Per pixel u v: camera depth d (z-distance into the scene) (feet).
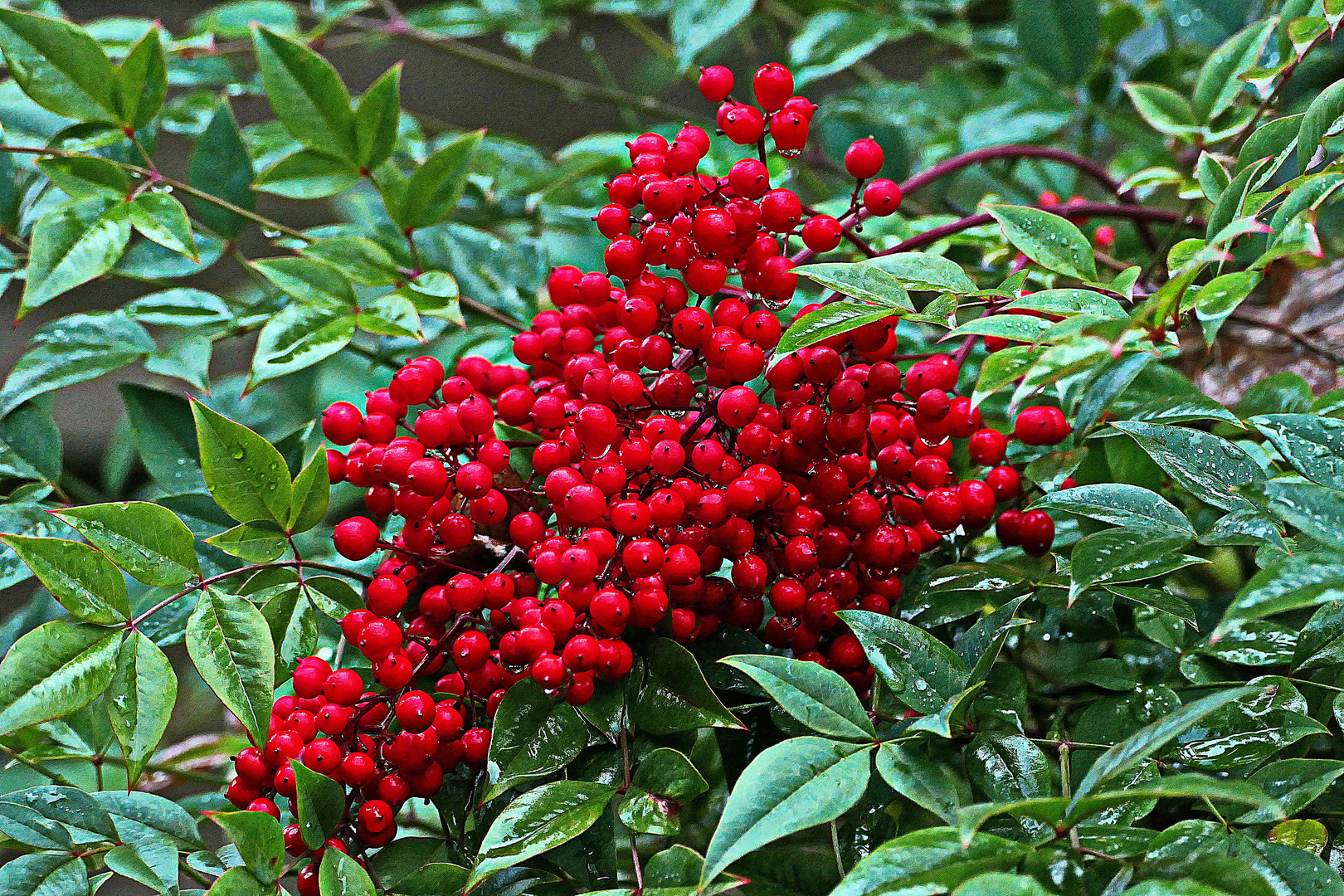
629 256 2.33
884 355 2.36
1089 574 2.24
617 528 2.28
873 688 2.31
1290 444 2.23
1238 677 2.33
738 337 2.32
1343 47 2.80
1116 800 2.21
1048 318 2.33
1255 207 2.28
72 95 2.58
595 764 2.31
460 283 2.72
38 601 2.69
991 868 2.13
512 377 2.42
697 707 2.30
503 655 2.27
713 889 2.17
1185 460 2.29
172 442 2.58
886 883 2.12
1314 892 2.15
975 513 2.37
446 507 2.34
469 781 2.36
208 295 2.66
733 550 2.32
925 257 2.30
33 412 2.60
